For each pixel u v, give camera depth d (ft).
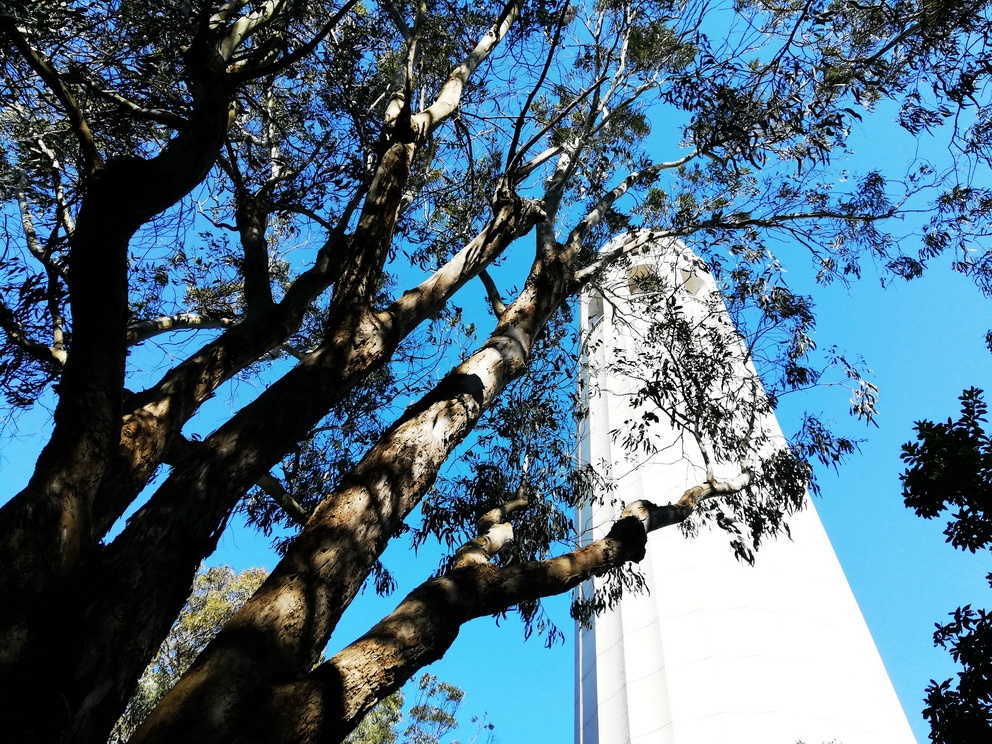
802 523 74.02
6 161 31.04
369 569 15.89
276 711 11.90
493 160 42.60
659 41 40.73
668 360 37.11
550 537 36.11
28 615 11.60
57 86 18.30
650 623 68.33
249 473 16.30
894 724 58.75
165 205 16.52
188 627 55.31
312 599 14.12
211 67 18.76
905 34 31.12
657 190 44.60
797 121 30.32
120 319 14.76
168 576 13.52
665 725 60.23
